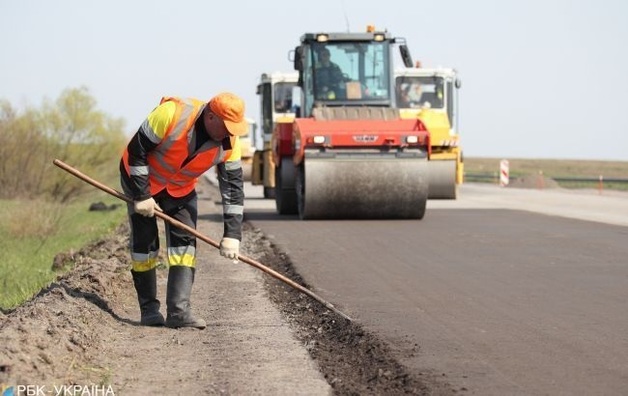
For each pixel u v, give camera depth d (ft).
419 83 133.59
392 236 78.18
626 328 40.09
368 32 105.09
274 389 30.40
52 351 33.35
